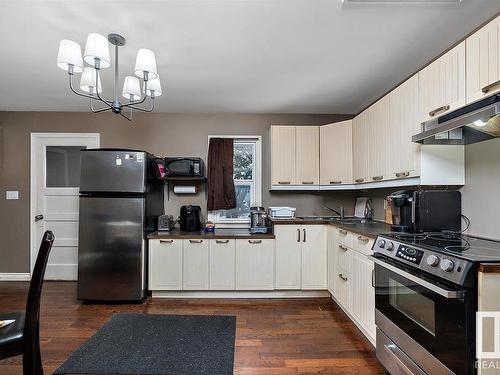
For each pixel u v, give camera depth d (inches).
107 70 101.0
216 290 126.3
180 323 49.3
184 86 117.3
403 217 87.4
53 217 150.9
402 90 88.2
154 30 77.6
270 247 126.5
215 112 152.3
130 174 123.0
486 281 47.2
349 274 101.3
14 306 117.3
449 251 55.7
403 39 83.2
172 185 151.2
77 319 105.7
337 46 86.8
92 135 151.6
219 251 125.9
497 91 55.5
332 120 154.0
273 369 76.0
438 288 50.6
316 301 124.6
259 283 126.0
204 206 151.6
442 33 80.1
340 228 108.9
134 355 38.4
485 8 69.3
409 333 62.0
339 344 88.7
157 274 125.0
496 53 55.9
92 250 121.6
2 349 55.9
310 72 104.6
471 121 57.4
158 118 152.3
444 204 80.9
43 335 93.7
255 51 89.4
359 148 121.9
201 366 35.8
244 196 154.6
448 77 68.7
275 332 96.2
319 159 141.2
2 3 66.8
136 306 118.6
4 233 150.3
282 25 76.0
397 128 91.0
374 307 81.5
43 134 150.9
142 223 122.5
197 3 67.0
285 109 147.9
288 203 153.1
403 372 63.7
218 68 101.0
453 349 49.9
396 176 91.8
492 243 65.2
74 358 37.6
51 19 72.8
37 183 150.9
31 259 149.8
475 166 76.2
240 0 66.1
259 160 153.3
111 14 70.8
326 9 69.7
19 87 117.9
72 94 126.2
